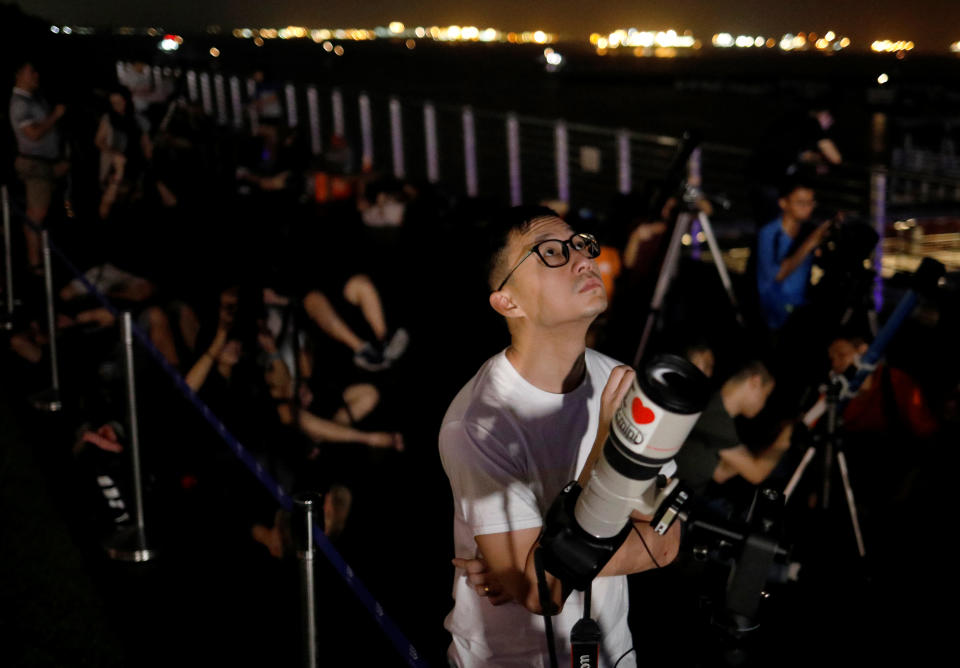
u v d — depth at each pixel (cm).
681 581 352
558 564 139
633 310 481
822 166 730
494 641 181
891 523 407
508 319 177
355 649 326
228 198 903
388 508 413
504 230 175
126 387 393
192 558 385
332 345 457
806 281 555
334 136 1027
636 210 578
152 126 999
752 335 576
